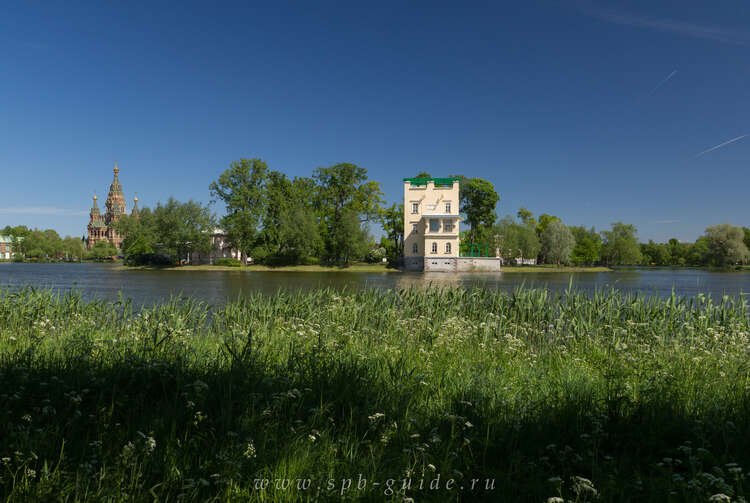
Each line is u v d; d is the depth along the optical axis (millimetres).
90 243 181750
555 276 51562
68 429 3252
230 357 5184
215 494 2619
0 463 2680
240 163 66000
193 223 64812
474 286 12594
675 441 3592
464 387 4520
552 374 5621
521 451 3264
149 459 2834
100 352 5379
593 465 3021
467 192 70312
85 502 2471
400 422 3635
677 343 7492
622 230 93312
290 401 3840
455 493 2715
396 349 6730
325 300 11891
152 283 33594
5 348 6332
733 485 2744
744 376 5383
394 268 67562
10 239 155500
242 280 39312
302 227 64125
